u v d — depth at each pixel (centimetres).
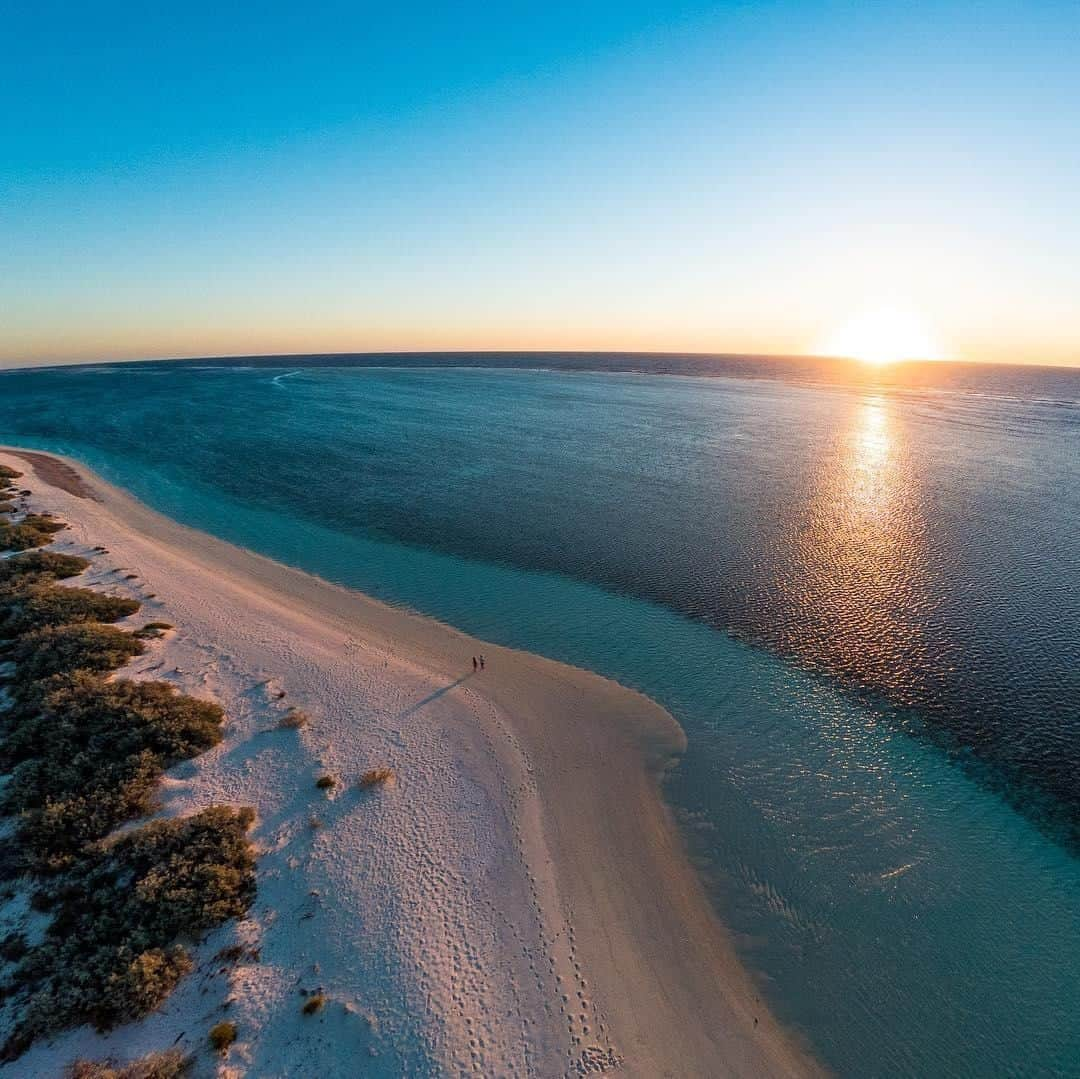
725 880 2486
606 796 2869
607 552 5459
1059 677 3650
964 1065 1898
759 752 3148
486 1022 1939
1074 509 6412
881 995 2084
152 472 8338
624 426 11688
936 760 3089
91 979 1947
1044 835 2673
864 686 3631
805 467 8269
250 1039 1847
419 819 2669
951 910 2356
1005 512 6322
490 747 3131
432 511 6556
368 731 3203
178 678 3597
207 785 2806
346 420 12550
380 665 3819
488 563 5291
